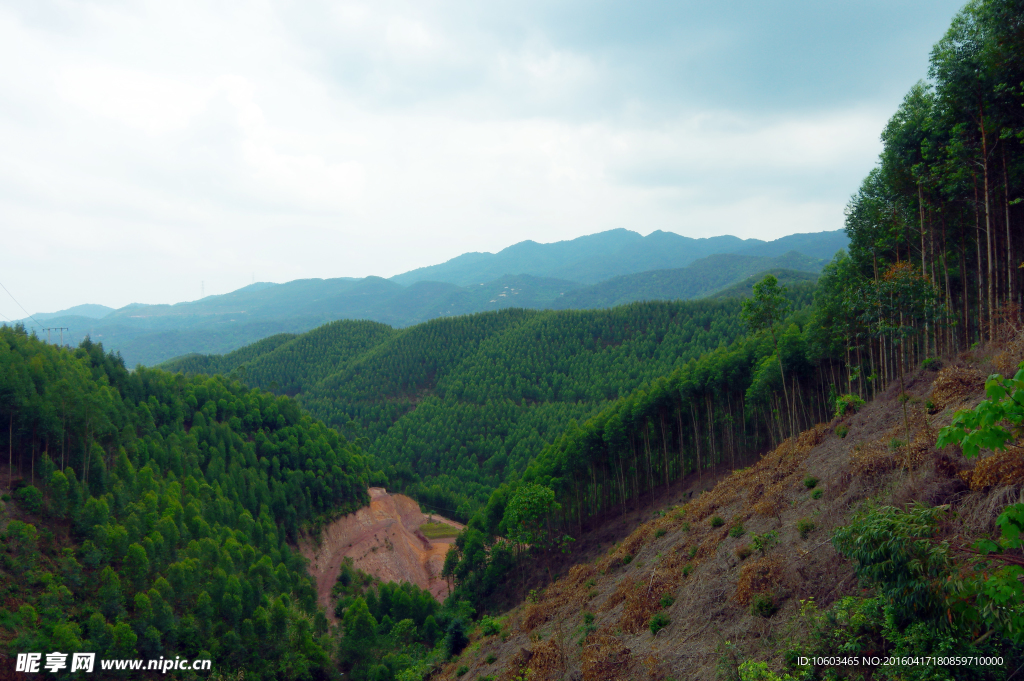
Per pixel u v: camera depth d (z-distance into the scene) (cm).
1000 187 3111
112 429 7431
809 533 2138
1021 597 815
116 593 5362
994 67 2677
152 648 5203
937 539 1208
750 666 1509
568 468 7550
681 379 7050
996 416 717
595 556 6066
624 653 2194
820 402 5762
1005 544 841
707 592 2245
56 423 6500
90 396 7306
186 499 7538
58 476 6003
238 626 6128
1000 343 2519
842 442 2925
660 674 1894
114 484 6731
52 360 7612
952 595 970
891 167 3756
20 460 6231
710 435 6750
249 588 6556
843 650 1356
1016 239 3575
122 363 9600
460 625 5009
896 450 2177
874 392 4384
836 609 1505
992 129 2820
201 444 9188
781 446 3812
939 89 2994
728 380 6444
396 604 7606
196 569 6219
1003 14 2627
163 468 7981
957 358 2859
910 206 3903
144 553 5816
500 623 4750
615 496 7681
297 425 11719
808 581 1806
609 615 2934
